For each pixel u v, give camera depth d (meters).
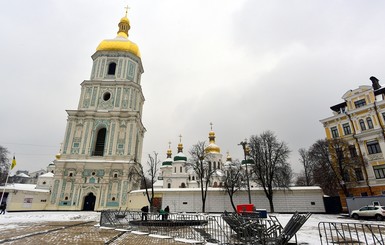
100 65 52.78
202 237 13.48
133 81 53.47
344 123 40.78
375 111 37.09
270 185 38.66
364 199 29.91
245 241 11.04
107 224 19.19
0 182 58.69
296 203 38.56
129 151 46.09
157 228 16.91
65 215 32.38
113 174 44.12
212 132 78.44
